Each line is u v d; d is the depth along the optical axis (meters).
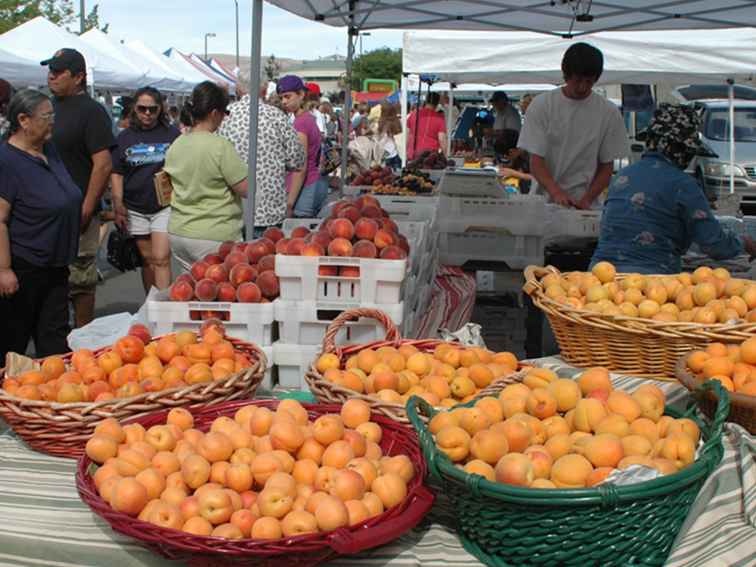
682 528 1.92
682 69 9.08
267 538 1.74
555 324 3.02
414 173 8.28
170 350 2.73
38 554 1.93
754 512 1.96
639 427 2.04
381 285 3.15
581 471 1.83
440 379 2.59
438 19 6.76
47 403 2.37
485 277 5.62
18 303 4.75
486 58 9.27
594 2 5.95
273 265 3.38
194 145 5.25
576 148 6.01
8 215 4.54
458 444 1.93
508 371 2.69
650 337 2.75
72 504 2.12
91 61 13.24
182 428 2.29
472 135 18.58
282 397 2.93
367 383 2.60
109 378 2.64
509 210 5.17
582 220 5.34
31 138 4.54
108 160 5.80
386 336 2.96
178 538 1.72
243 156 6.18
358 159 12.82
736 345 2.62
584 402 2.08
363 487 1.88
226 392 2.55
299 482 1.95
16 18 35.06
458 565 1.86
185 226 5.37
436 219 5.19
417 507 1.86
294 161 6.35
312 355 3.17
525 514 1.75
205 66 24.03
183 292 3.24
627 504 1.72
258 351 2.88
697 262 4.58
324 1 5.69
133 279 9.79
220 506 1.83
